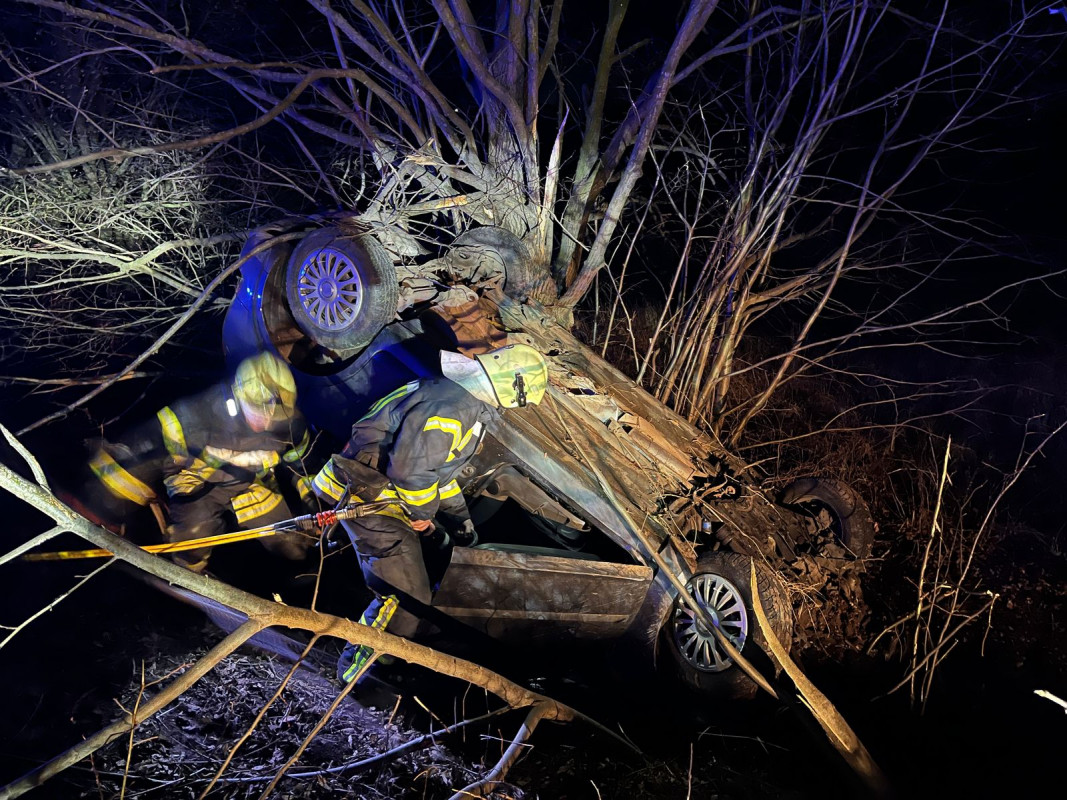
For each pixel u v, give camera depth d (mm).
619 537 4641
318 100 7312
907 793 3871
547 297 5719
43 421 4379
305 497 5125
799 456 6863
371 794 3457
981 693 4773
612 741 4117
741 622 4414
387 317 4836
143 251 6715
